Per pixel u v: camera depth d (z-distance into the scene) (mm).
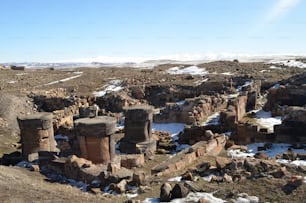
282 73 47688
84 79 56000
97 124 21172
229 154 22484
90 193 16016
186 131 27312
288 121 24422
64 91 47344
